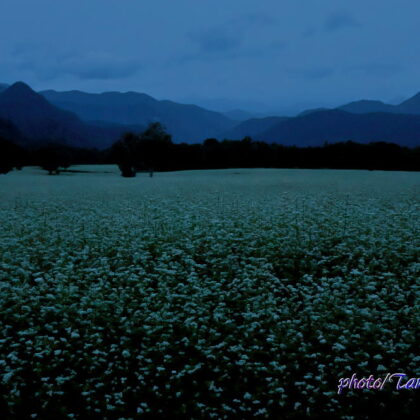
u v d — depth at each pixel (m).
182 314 6.39
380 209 15.79
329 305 6.74
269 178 37.31
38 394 4.62
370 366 5.14
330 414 4.30
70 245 10.77
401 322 6.13
